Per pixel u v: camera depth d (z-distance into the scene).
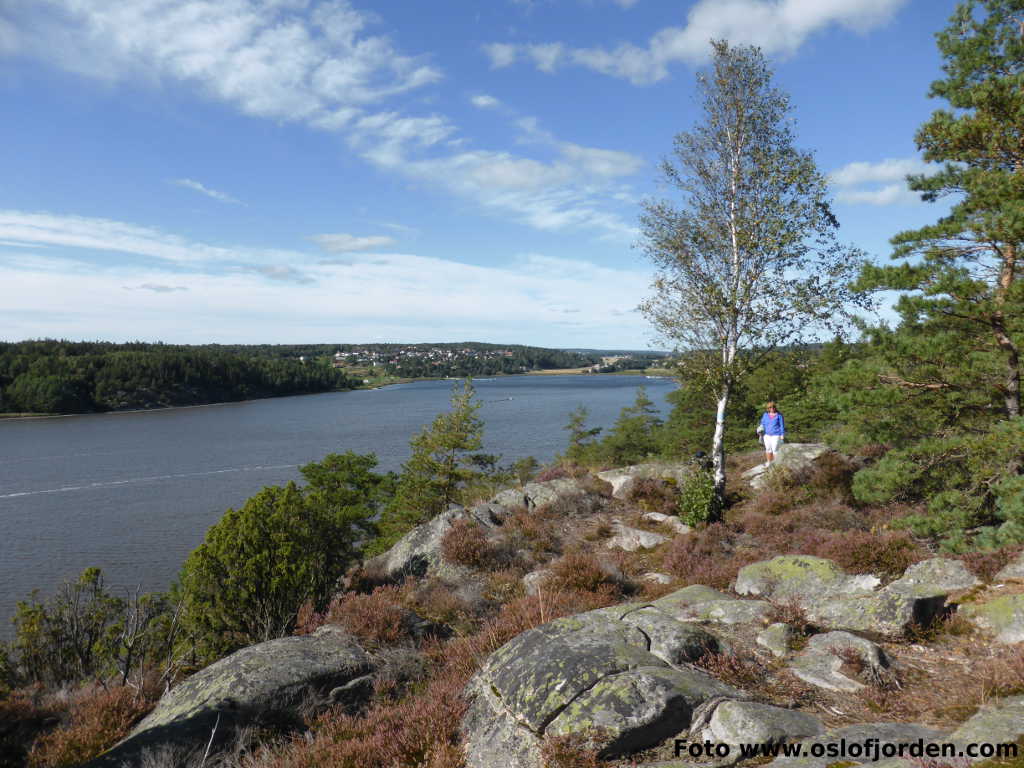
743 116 16.81
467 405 29.59
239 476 75.62
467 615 11.64
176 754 6.89
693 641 6.86
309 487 31.34
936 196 12.77
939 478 12.20
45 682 12.87
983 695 5.59
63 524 54.84
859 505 14.88
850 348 17.86
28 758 8.48
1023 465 10.41
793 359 17.33
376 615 10.46
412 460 29.39
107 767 6.85
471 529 15.23
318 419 145.38
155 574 42.78
